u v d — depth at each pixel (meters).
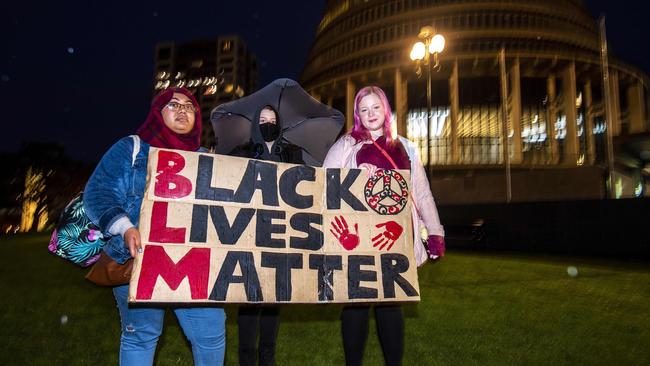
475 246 20.88
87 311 6.00
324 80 66.69
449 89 60.81
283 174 2.99
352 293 2.91
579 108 62.06
